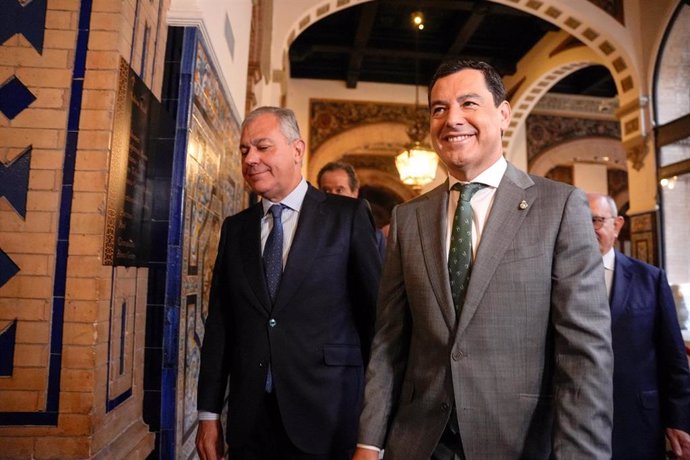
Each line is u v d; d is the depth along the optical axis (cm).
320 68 994
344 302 176
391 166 1390
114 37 159
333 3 630
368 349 179
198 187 232
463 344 121
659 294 207
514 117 1008
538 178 134
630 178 721
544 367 120
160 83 210
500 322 120
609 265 217
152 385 198
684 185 664
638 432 194
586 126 1099
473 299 122
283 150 176
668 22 655
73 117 155
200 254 242
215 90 266
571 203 123
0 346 147
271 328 167
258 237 182
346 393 168
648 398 197
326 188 294
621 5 693
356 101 1013
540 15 710
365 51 897
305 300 170
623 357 199
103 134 155
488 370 119
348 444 166
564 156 1086
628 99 718
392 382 141
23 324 148
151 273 202
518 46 945
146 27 190
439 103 132
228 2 303
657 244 661
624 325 202
